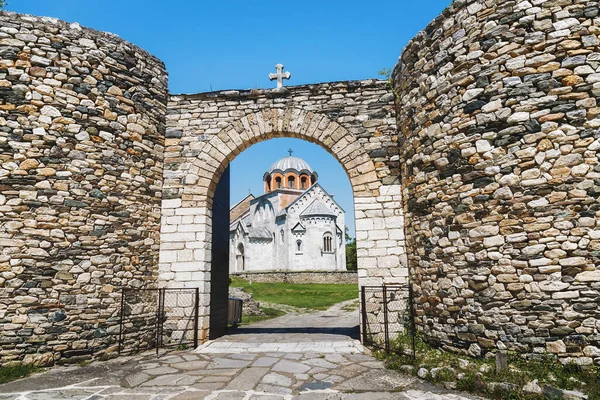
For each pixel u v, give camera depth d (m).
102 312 7.84
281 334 10.45
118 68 8.84
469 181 6.74
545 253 5.86
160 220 9.40
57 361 7.19
